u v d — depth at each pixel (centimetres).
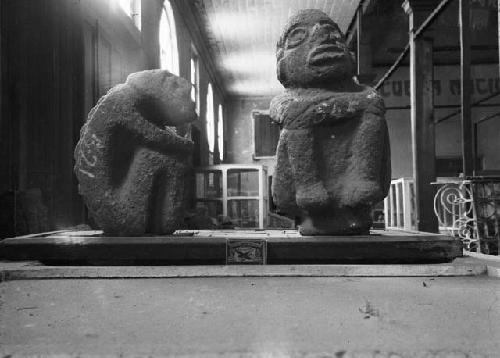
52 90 461
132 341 159
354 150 324
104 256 301
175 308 202
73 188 489
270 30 1194
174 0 914
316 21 334
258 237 308
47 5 461
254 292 231
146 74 332
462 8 464
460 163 1302
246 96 1808
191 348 152
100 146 316
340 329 172
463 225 526
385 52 1238
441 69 1301
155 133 320
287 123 324
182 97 337
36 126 450
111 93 324
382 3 921
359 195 312
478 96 1275
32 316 191
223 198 951
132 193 318
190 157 339
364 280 261
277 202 331
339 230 319
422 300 214
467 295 223
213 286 246
